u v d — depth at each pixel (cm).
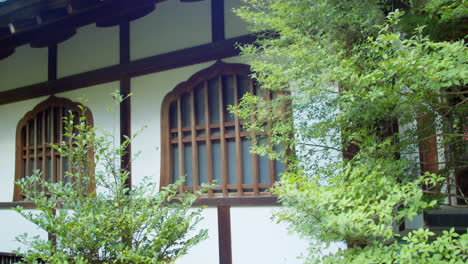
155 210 290
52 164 550
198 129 453
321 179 300
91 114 525
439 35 306
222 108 437
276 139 325
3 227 575
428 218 390
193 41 464
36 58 590
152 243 285
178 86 465
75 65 550
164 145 468
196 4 467
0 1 433
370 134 293
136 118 491
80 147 288
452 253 174
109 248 270
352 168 264
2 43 582
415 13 296
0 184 598
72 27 517
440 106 239
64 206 287
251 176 421
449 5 261
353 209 207
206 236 291
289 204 210
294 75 267
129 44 503
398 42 209
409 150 302
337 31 284
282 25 295
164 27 484
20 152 589
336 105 277
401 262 170
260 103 325
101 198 292
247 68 423
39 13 431
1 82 618
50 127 567
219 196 431
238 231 411
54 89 561
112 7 470
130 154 486
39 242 270
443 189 363
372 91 228
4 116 610
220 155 440
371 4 282
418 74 194
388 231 182
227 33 441
